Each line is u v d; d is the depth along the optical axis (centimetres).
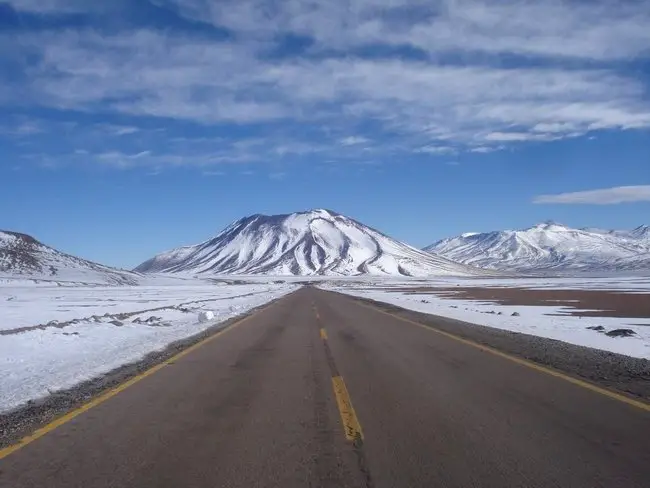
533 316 3375
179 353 1725
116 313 3834
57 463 695
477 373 1313
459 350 1734
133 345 1947
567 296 6200
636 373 1290
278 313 3672
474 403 1002
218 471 665
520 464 681
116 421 896
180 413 948
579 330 2450
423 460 697
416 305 4697
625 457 706
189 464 690
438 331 2370
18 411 972
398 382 1211
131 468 677
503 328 2555
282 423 878
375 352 1709
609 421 875
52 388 1168
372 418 903
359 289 10631
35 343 1989
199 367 1446
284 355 1662
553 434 806
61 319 3403
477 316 3344
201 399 1058
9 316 3653
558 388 1127
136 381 1246
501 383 1187
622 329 2303
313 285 15138
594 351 1692
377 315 3431
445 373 1319
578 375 1270
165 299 6500
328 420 894
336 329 2497
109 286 13388
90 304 5341
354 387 1159
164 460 705
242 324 2822
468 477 640
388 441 777
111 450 746
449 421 880
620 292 6956
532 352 1672
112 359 1600
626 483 621
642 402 1001
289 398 1060
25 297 7069
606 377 1243
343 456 715
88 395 1097
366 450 738
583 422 870
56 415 935
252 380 1255
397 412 941
